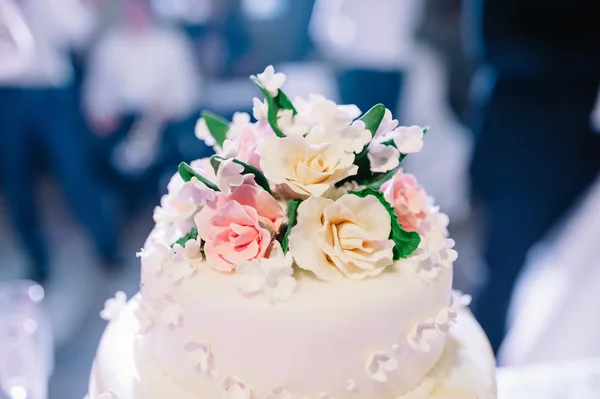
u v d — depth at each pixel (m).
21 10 0.96
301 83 1.28
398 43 1.14
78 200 1.13
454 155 1.29
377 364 0.31
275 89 0.35
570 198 0.77
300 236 0.32
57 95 1.05
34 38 0.99
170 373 0.34
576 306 0.76
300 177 0.33
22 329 0.46
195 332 0.32
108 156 1.28
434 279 0.34
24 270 1.15
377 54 1.14
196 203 0.33
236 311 0.31
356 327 0.31
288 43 1.44
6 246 1.24
